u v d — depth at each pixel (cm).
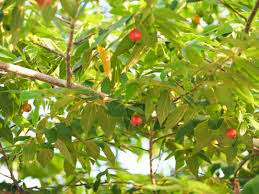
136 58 104
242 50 98
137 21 98
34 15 103
